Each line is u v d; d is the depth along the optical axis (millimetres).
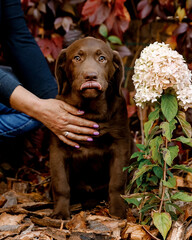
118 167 2553
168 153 1984
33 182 3285
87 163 2688
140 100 2098
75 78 2422
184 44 3488
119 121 2590
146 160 2156
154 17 3623
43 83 3262
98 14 3473
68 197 2512
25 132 3039
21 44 3232
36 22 3635
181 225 2037
